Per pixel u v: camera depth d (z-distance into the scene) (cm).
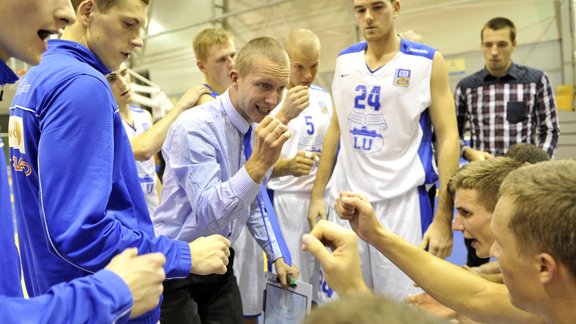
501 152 325
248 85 163
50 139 104
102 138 108
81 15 125
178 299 183
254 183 146
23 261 130
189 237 169
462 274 120
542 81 318
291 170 230
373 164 216
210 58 267
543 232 79
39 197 113
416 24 841
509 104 321
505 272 88
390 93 208
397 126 210
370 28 204
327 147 242
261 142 143
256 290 267
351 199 125
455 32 805
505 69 323
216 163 163
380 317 38
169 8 1185
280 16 995
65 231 102
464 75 804
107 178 108
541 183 81
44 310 69
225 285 199
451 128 208
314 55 263
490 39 317
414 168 212
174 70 1203
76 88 106
